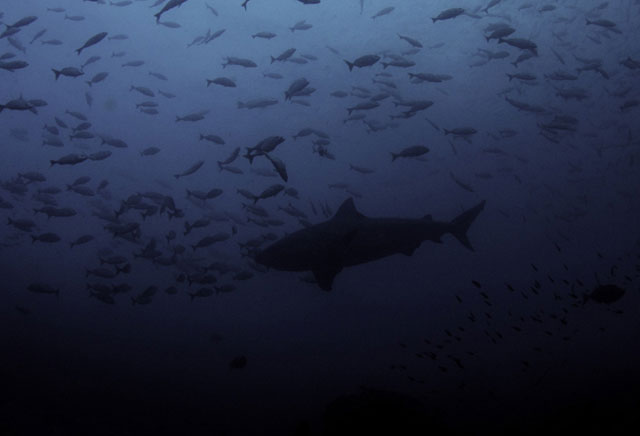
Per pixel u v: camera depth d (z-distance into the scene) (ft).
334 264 26.58
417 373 30.07
